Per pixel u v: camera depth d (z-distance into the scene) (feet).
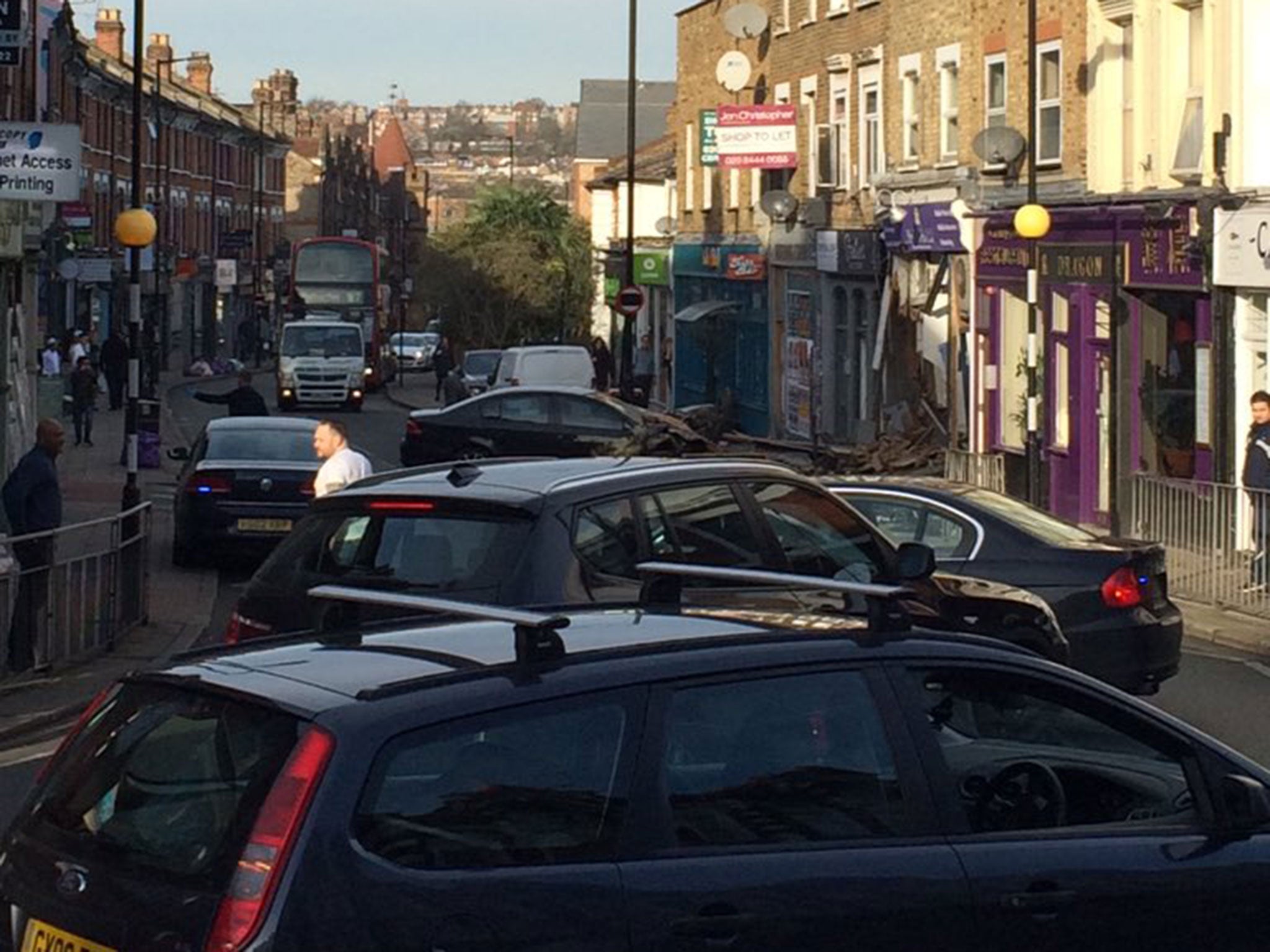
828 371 138.82
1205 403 83.25
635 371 199.31
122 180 237.25
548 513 29.12
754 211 158.71
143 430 118.73
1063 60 98.27
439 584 28.81
